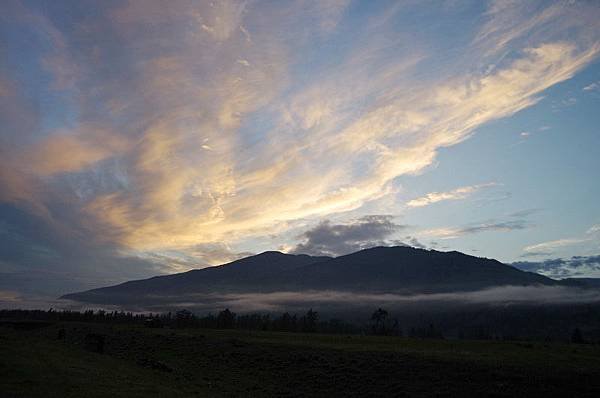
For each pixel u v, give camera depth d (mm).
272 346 87938
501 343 92688
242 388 60562
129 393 39219
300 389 61969
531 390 55219
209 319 180000
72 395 35375
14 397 33000
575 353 75188
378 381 61969
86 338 90062
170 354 88000
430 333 191250
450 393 56031
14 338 71938
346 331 180750
